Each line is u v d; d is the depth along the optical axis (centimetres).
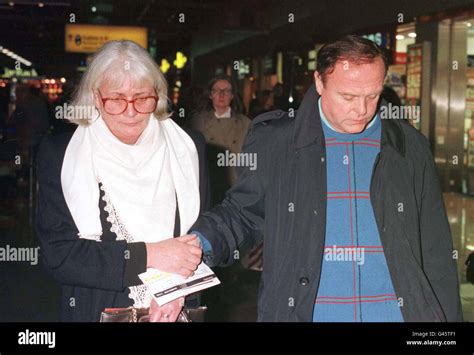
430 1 1009
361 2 1155
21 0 995
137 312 232
